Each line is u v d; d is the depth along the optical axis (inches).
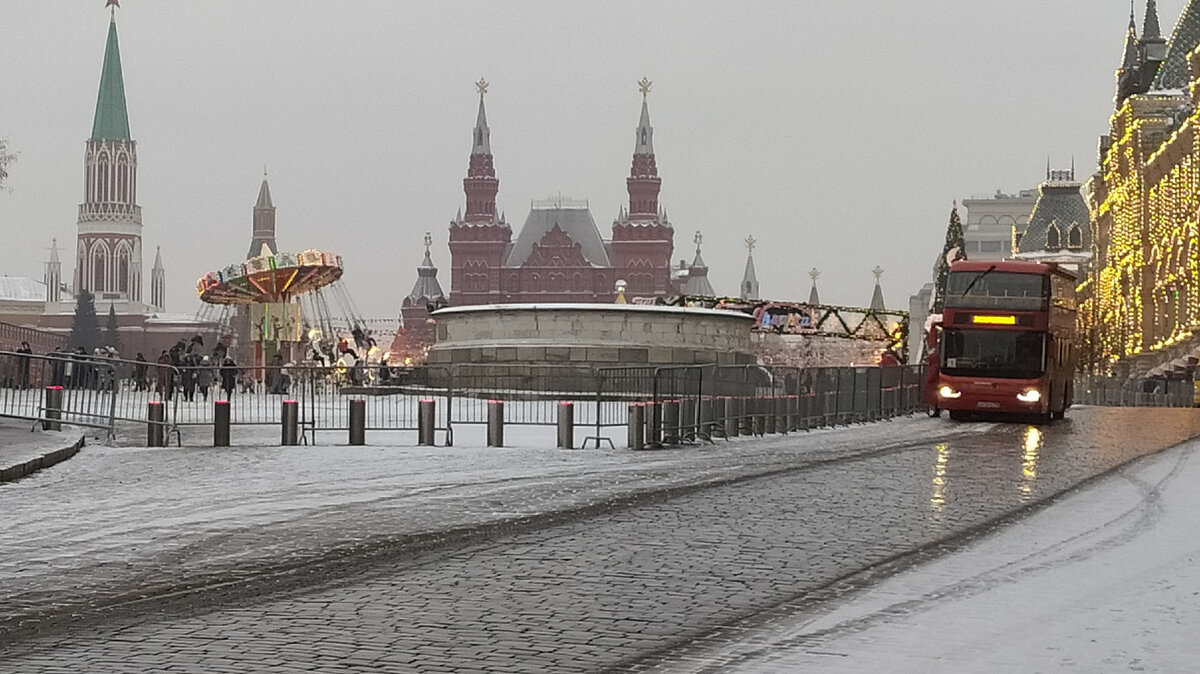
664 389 1325.0
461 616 454.0
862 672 383.6
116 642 411.5
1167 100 4643.2
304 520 697.0
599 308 2755.9
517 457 1129.4
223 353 2701.8
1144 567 568.1
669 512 730.8
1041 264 1774.1
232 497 803.4
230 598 486.0
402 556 581.9
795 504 768.3
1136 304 4591.5
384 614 456.8
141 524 680.4
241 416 1696.6
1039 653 410.3
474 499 791.7
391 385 1807.3
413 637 420.8
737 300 3565.5
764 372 1566.2
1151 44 5098.4
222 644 409.1
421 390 1721.2
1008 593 507.8
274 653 397.1
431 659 391.5
